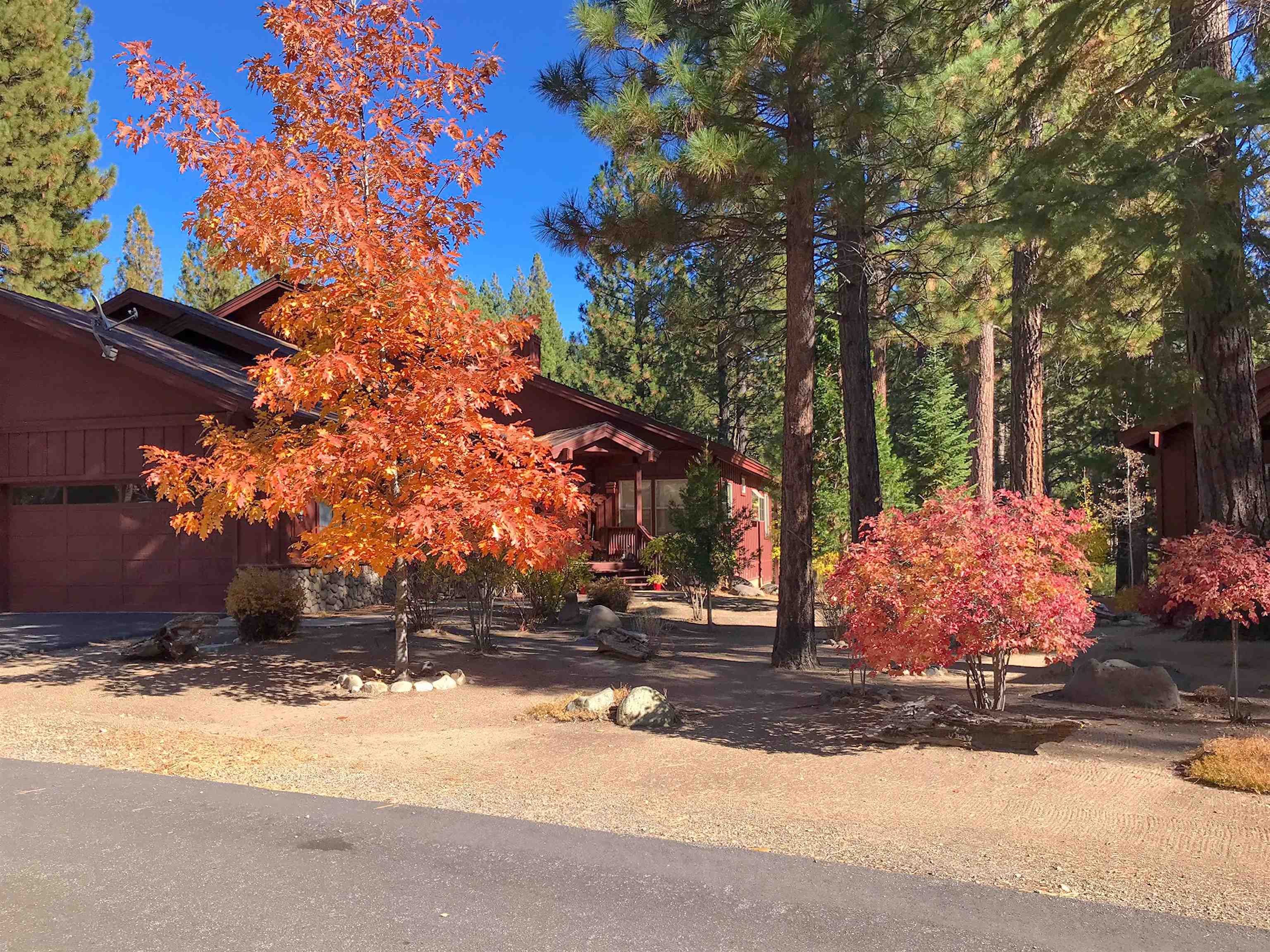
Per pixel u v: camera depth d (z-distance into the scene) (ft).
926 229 52.54
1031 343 63.98
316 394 33.88
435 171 37.50
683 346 127.65
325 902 14.78
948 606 26.58
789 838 18.86
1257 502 43.29
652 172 38.50
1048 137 54.65
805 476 43.34
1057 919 14.21
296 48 36.06
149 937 13.37
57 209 109.91
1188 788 22.47
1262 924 14.20
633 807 21.43
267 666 41.42
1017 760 25.25
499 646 48.01
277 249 34.88
